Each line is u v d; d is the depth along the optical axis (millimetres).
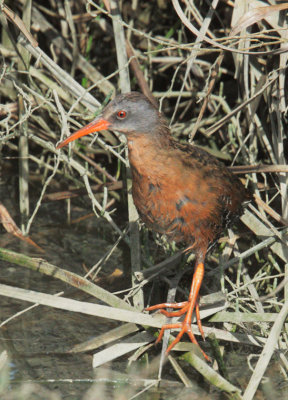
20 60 10836
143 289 9695
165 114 12453
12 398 7664
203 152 8820
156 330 8477
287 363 7961
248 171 9805
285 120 10711
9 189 12383
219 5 11844
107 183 11273
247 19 9016
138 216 9336
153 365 8266
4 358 8062
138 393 7742
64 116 9406
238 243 10680
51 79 12234
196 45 10664
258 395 7660
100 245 10984
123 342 8367
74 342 8672
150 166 8164
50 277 10125
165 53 12523
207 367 7773
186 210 8242
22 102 10938
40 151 12805
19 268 10367
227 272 10086
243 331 8828
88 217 11695
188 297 9133
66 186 12234
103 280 10023
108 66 12875
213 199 8305
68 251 10781
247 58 10047
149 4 12430
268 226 10500
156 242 10109
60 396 7715
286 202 9766
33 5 12508
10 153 12547
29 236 11141
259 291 9727
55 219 11641
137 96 8211
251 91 10445
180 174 8125
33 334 8828
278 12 9695
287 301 8055
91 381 7965
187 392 7746
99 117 8453
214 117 11766
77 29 12633
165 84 12766
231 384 7586
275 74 9867
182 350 8164
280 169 9586
